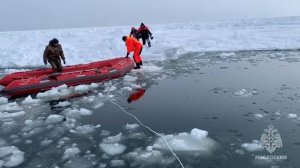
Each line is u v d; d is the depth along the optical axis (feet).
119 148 13.98
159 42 48.24
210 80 26.63
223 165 11.94
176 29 108.68
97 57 43.83
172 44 47.57
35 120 18.47
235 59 37.91
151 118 17.78
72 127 16.94
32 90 25.29
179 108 19.30
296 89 22.22
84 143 14.76
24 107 21.42
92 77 27.45
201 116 17.61
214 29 96.12
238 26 106.83
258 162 12.01
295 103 19.04
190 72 30.68
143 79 28.27
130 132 15.83
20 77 27.02
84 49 48.08
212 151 13.14
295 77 26.05
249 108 18.52
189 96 21.88
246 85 24.09
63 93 24.54
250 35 59.88
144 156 13.04
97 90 25.05
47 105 21.61
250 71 29.71
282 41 50.49
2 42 72.95
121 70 29.45
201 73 29.91
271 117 16.80
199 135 14.61
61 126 17.17
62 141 15.02
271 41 51.13
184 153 13.12
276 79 25.66
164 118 17.66
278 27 86.22
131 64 31.91
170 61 38.81
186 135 14.79
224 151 13.09
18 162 13.11
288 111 17.65
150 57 41.68
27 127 17.30
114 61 31.89
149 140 14.75
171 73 30.60
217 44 51.39
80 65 29.71
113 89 25.04
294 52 41.91
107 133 15.85
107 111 19.54
